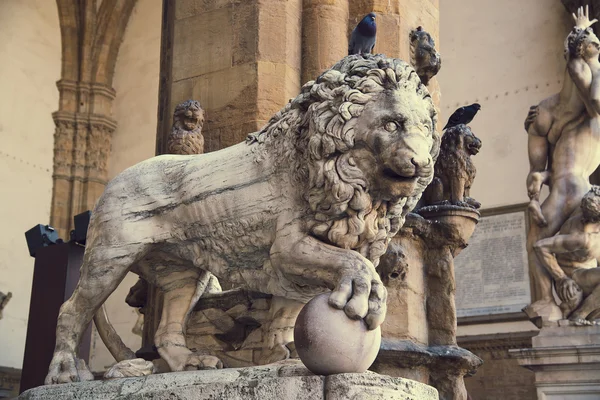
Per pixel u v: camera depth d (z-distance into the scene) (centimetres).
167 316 286
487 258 1135
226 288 348
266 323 276
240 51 395
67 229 1150
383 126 229
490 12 1199
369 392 204
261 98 386
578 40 775
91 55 1210
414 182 231
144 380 242
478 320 1112
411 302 386
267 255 260
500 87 1168
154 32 1218
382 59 238
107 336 312
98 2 1219
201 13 410
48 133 1164
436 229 402
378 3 427
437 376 386
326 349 207
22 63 1131
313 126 238
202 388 223
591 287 732
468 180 419
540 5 1164
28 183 1115
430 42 437
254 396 214
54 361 271
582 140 784
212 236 264
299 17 410
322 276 237
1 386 999
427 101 240
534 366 702
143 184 274
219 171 264
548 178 799
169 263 286
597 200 742
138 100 1206
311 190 239
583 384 680
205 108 396
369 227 241
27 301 1068
